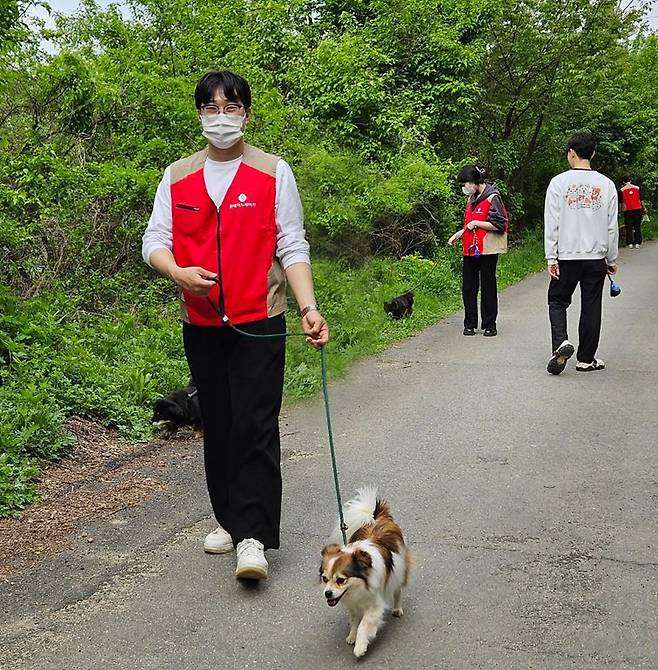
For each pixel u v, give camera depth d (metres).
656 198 32.28
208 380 4.13
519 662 3.32
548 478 5.39
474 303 10.60
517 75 20.11
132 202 10.34
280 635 3.59
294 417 7.09
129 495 5.31
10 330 7.79
